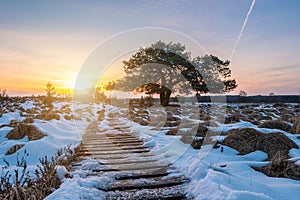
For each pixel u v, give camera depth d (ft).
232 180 9.91
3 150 18.67
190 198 8.34
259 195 7.80
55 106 58.34
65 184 9.11
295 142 17.56
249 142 17.25
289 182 10.23
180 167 12.19
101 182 9.72
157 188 9.36
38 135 21.88
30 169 13.25
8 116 36.04
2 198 7.70
